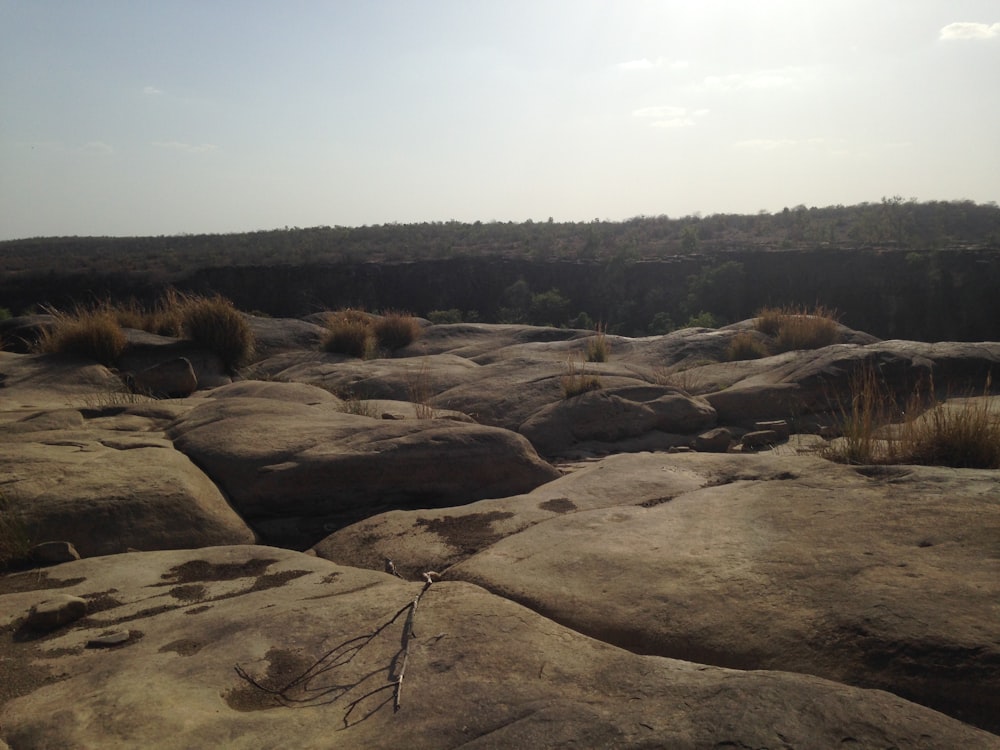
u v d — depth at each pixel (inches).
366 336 516.7
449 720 103.0
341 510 230.8
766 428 323.9
